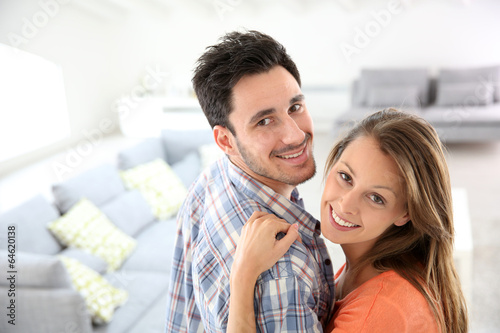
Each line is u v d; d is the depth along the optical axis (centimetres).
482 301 268
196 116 684
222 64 90
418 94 612
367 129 94
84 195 298
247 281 80
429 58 650
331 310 99
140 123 703
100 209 300
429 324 88
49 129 625
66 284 214
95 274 241
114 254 275
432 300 90
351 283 104
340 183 95
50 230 269
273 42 91
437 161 91
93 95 712
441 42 639
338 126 575
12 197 437
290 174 94
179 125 688
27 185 472
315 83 702
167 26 730
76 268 238
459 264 249
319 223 100
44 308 207
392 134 90
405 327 85
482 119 518
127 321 226
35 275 209
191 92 728
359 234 96
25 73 588
